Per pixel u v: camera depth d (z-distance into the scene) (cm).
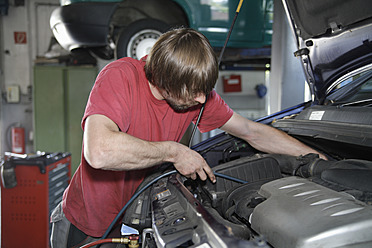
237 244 48
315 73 130
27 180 227
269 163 108
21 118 453
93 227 115
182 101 82
